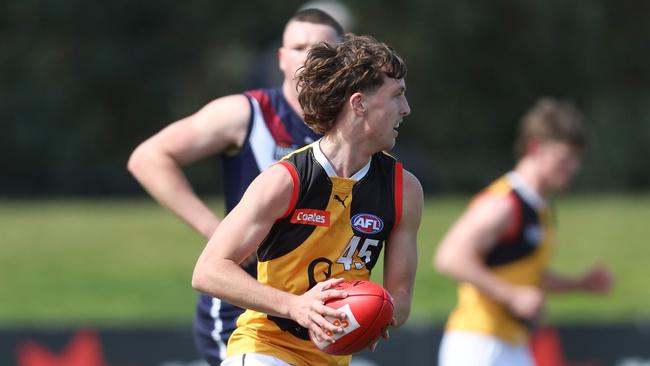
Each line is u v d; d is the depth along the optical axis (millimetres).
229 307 16547
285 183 13125
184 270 38594
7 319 31375
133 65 101562
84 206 60219
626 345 27047
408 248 13875
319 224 13305
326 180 13305
